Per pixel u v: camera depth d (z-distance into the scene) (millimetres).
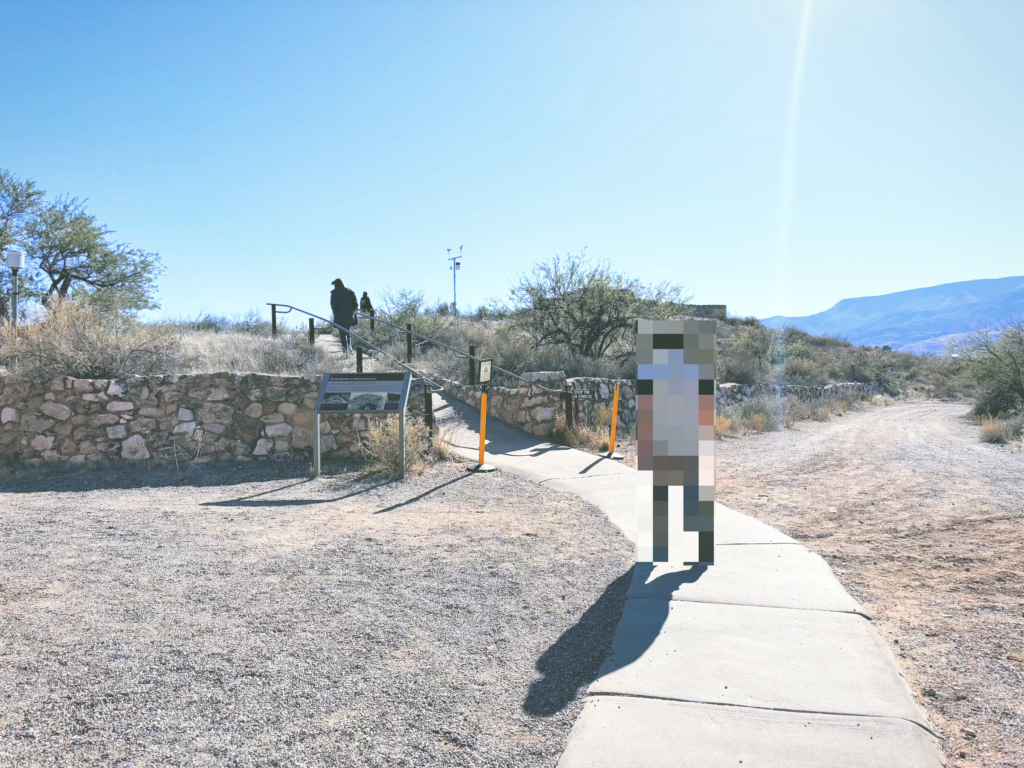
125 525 6691
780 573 5133
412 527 6805
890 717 3029
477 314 32594
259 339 18469
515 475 9656
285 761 2699
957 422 20141
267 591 4789
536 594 4828
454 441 12234
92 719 3000
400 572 5309
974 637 4109
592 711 3096
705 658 3658
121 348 11391
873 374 36406
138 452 10109
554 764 2723
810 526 7012
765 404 19391
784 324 50312
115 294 22109
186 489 8742
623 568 5434
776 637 3936
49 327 11695
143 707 3113
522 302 20859
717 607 4418
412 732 2951
